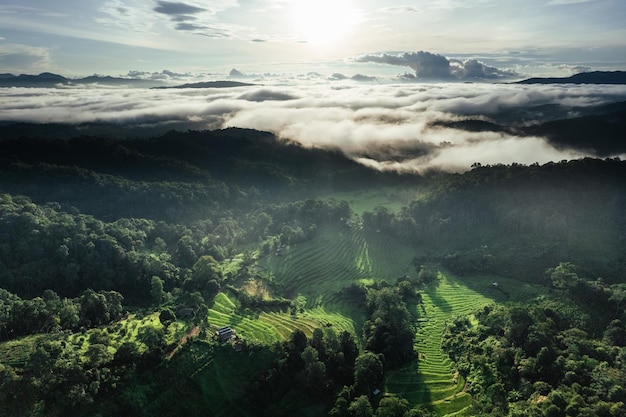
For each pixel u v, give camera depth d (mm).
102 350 98062
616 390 89062
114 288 144500
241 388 102938
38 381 87188
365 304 146875
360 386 105250
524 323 115188
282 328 125875
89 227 163500
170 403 96938
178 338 111875
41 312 112812
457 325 131750
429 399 104688
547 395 94500
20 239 147125
